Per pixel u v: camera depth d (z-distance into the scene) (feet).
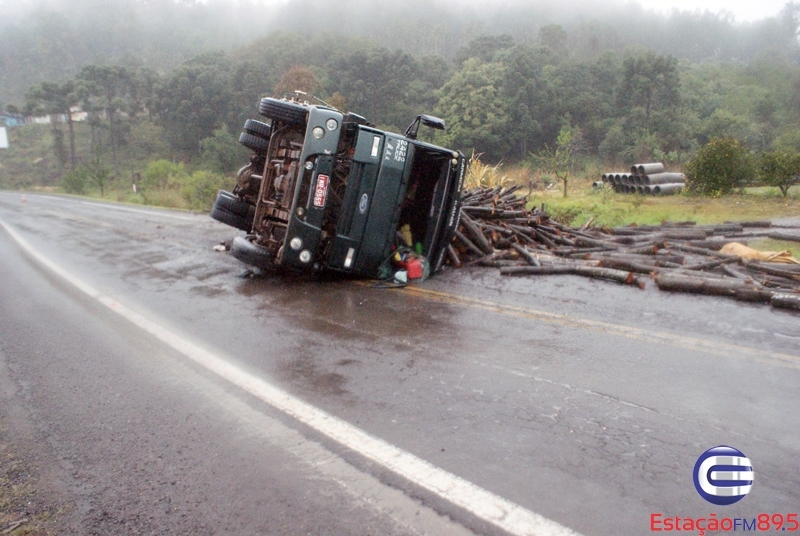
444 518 8.77
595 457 10.32
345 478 9.99
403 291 23.98
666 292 22.81
